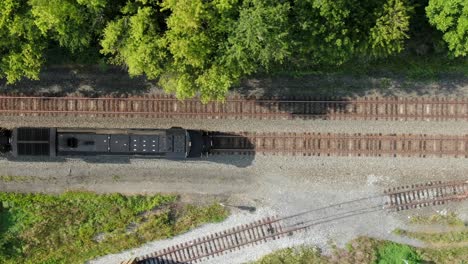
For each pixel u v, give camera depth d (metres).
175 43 32.12
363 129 38.59
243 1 31.83
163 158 39.03
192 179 39.28
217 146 39.03
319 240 39.09
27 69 35.09
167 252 39.31
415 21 36.25
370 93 38.59
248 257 39.19
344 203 39.00
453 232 38.81
